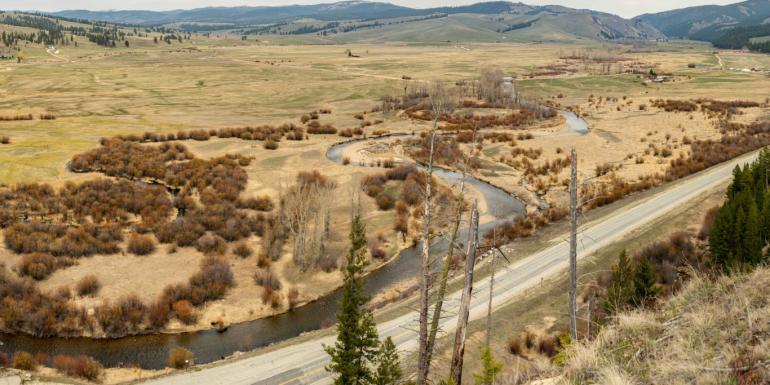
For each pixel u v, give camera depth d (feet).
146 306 145.69
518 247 184.85
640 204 211.61
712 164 276.21
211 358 128.06
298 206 197.47
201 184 254.47
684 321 48.93
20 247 171.63
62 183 243.40
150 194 233.35
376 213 232.12
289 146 353.51
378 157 330.13
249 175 281.33
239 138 371.56
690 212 189.67
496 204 247.09
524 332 123.03
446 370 108.47
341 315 83.97
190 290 152.97
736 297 50.37
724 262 119.14
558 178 282.97
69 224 198.90
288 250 188.85
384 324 130.93
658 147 336.49
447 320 131.64
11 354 124.47
